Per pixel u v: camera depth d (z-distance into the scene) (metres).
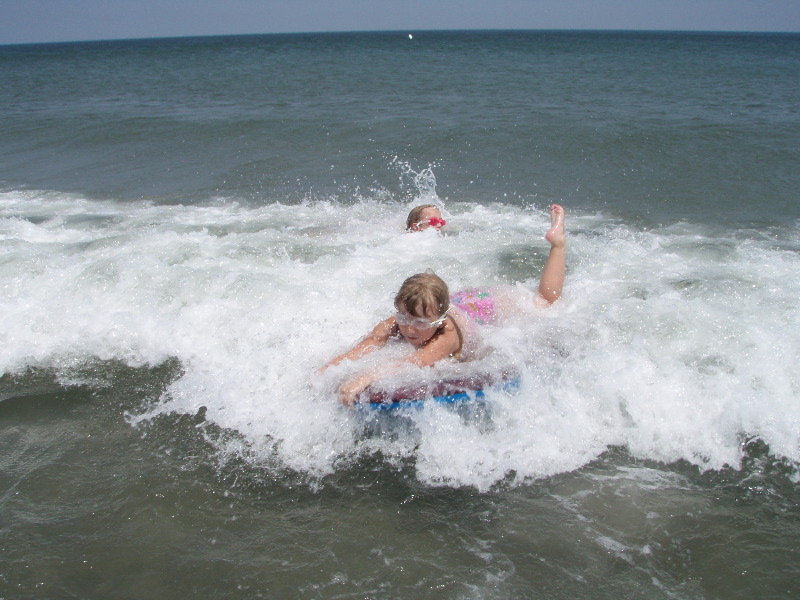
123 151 11.89
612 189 8.85
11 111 17.44
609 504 3.21
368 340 4.20
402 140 12.15
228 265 5.79
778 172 9.43
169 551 2.94
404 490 3.35
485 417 3.77
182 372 4.32
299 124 14.06
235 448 3.64
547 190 8.91
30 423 3.87
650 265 5.77
